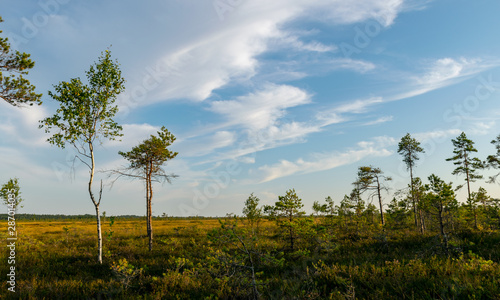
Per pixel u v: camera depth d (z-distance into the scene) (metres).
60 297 7.77
